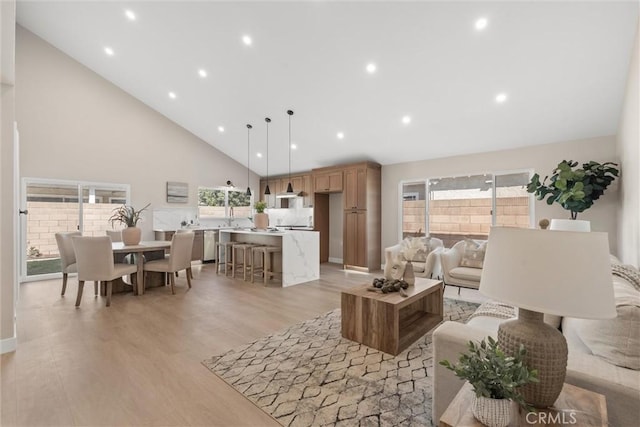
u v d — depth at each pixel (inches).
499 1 108.2
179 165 277.0
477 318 88.1
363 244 242.7
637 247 105.1
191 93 223.5
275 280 207.6
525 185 189.2
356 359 95.0
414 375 85.4
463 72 140.9
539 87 139.3
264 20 144.0
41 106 206.7
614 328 48.7
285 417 67.5
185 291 176.7
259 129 246.4
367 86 165.9
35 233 204.7
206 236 278.1
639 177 97.4
